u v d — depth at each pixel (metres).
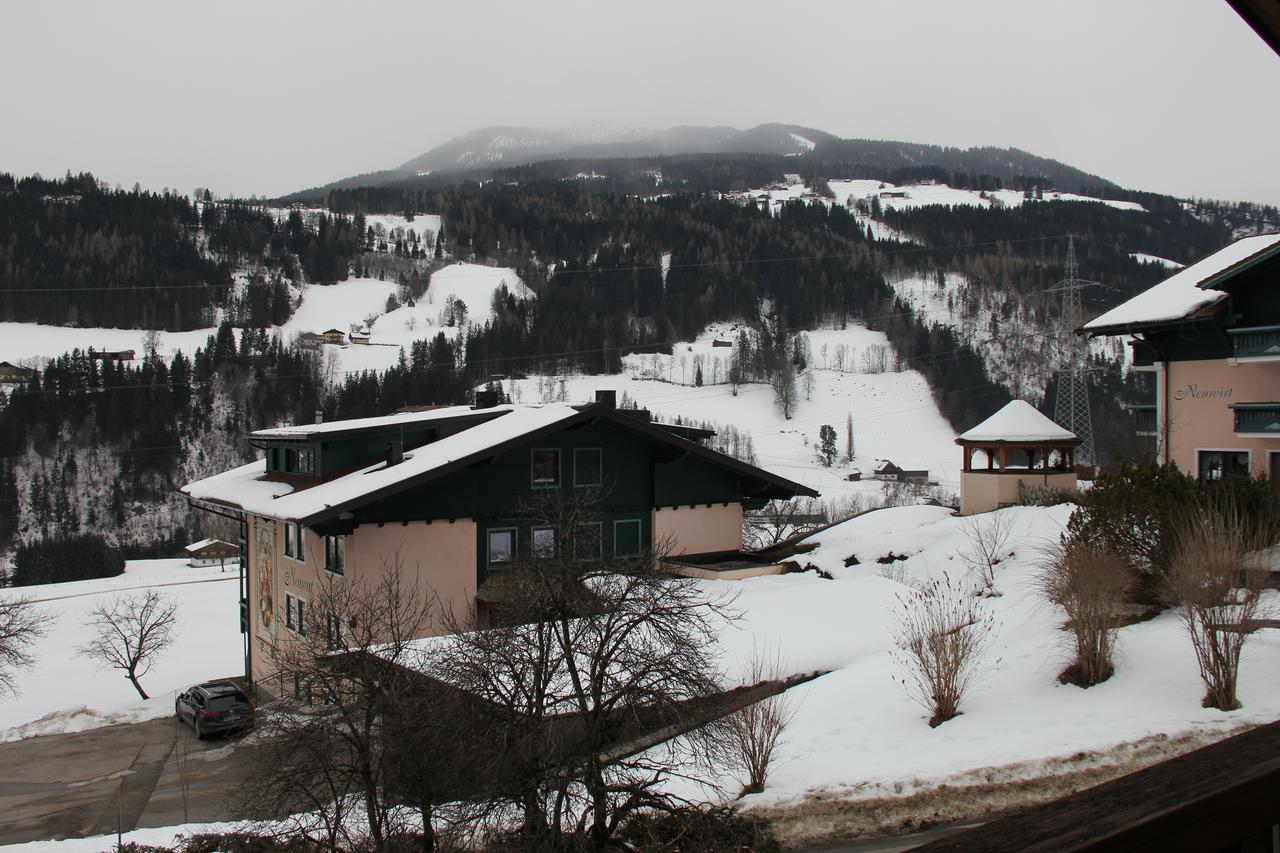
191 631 47.53
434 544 24.67
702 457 28.84
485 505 25.67
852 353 171.50
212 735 26.17
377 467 27.66
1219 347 25.66
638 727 12.81
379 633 17.67
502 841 11.80
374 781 13.61
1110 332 27.50
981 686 16.52
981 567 24.27
